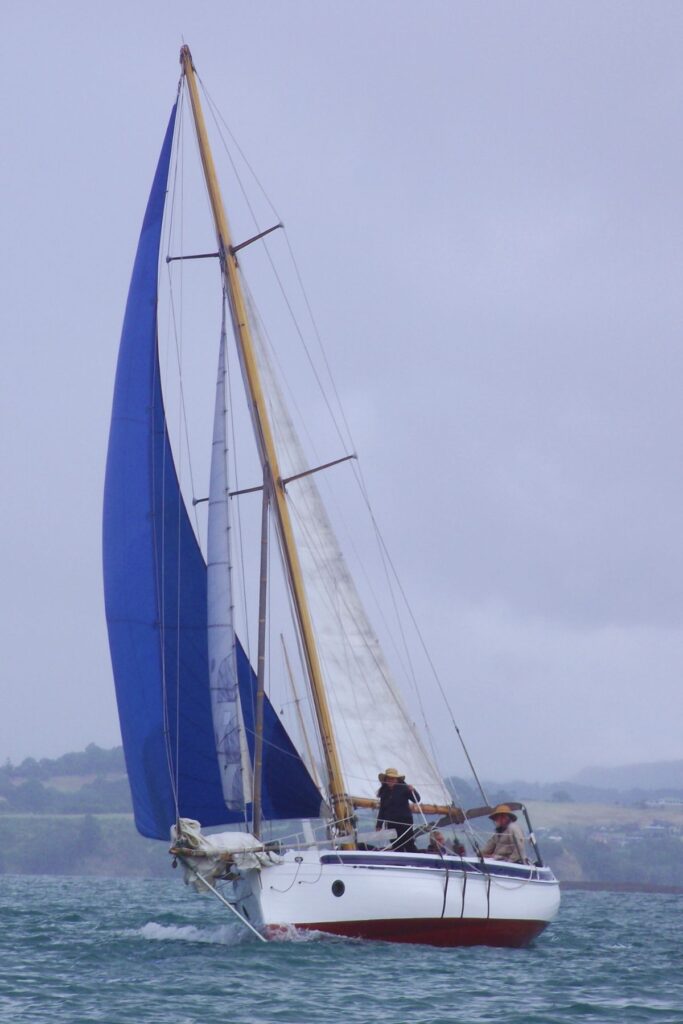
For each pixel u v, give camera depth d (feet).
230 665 284.41
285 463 302.66
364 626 297.33
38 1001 206.59
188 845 254.06
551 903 286.25
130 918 412.57
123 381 309.83
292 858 255.50
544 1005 211.41
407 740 292.40
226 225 316.60
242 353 308.81
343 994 214.07
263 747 284.41
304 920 255.91
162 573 298.15
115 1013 195.93
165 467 305.32
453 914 263.70
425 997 213.46
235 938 290.56
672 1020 201.77
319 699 289.33
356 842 270.05
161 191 321.32
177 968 242.58
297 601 294.66
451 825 290.35
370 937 259.60
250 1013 197.06
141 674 293.84
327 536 300.61
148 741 291.17
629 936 379.96
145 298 315.37
